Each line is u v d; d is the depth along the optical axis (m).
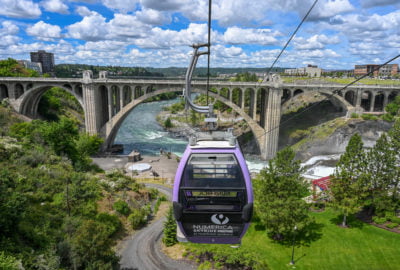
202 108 9.57
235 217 7.98
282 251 30.69
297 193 30.53
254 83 64.31
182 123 107.31
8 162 35.72
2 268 16.53
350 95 76.81
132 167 57.94
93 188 35.94
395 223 34.31
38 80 67.94
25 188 31.16
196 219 8.14
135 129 101.25
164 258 28.39
